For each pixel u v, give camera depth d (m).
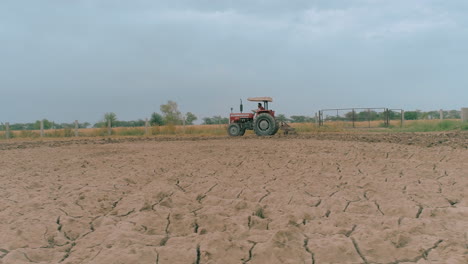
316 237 2.92
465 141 10.64
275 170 6.24
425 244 2.65
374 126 24.27
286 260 2.48
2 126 25.09
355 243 2.71
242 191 4.77
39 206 4.08
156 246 2.83
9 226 3.36
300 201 4.20
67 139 20.38
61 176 6.10
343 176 5.46
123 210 3.95
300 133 19.70
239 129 18.23
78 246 2.91
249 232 3.08
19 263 2.56
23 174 6.38
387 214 3.67
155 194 4.57
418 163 6.45
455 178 5.08
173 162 7.55
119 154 9.66
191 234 3.10
